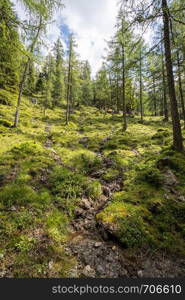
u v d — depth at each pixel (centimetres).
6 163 785
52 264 348
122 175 765
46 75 3241
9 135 1337
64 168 796
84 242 415
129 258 375
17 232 409
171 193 574
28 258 351
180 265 361
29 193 562
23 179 649
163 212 491
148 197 564
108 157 991
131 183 673
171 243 409
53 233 422
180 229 447
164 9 659
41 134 1562
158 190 596
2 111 2150
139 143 1290
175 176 656
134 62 952
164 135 1384
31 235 409
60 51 2878
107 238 424
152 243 407
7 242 378
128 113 3631
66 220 484
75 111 3656
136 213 487
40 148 1045
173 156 796
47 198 554
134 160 933
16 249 366
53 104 3969
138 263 365
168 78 872
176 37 845
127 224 446
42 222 454
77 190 612
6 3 542
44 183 661
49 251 375
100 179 745
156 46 861
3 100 2688
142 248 397
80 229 463
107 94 3347
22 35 630
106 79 2614
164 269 353
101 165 889
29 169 743
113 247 398
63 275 330
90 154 1024
